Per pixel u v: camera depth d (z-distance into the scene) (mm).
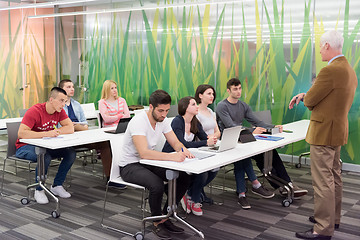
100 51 8297
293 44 6109
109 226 3688
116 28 8016
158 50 7516
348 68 3180
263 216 3984
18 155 4352
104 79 8305
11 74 8164
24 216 3932
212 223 3781
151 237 3434
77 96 8727
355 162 5770
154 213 3379
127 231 3574
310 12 5926
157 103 3342
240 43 6590
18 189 4809
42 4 6934
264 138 4289
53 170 5711
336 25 5738
